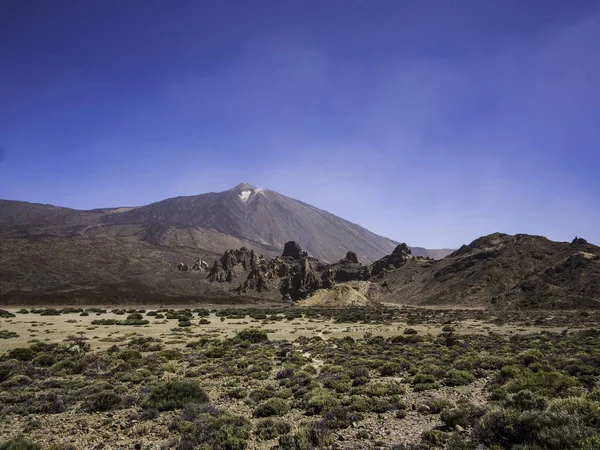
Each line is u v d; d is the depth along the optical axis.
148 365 26.11
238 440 11.20
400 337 41.53
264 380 21.58
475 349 33.25
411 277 174.25
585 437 8.28
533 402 11.14
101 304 126.38
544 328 56.44
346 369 22.91
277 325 64.50
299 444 10.97
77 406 16.61
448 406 14.42
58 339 41.94
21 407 16.02
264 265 196.75
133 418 14.40
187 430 12.50
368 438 11.60
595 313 77.62
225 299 152.00
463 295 126.94
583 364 21.67
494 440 9.78
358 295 140.88
